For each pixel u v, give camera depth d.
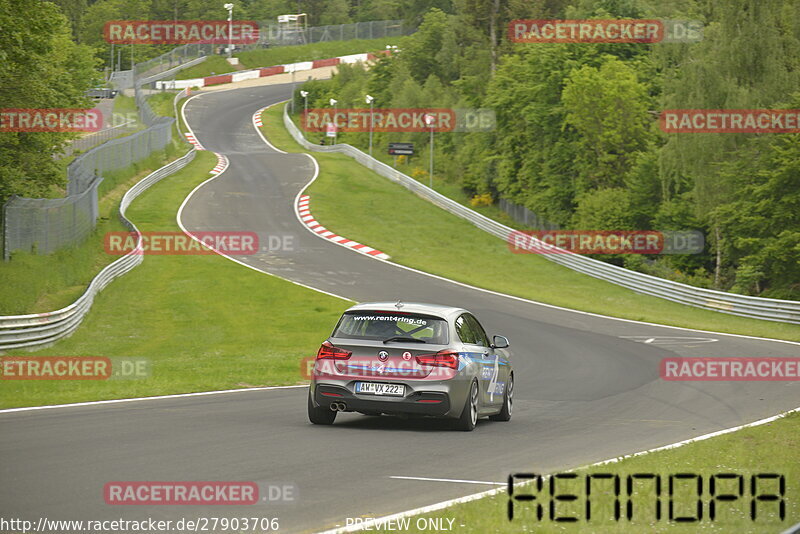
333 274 92.75
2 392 33.41
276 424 26.47
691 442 24.84
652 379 44.50
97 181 98.69
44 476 17.72
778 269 101.69
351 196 141.50
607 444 25.02
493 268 106.00
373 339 26.25
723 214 106.88
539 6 196.75
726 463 21.55
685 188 126.50
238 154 184.88
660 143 135.12
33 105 70.50
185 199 129.88
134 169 140.62
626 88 134.62
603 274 102.81
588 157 139.75
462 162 169.88
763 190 101.06
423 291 86.19
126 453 20.55
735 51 108.38
